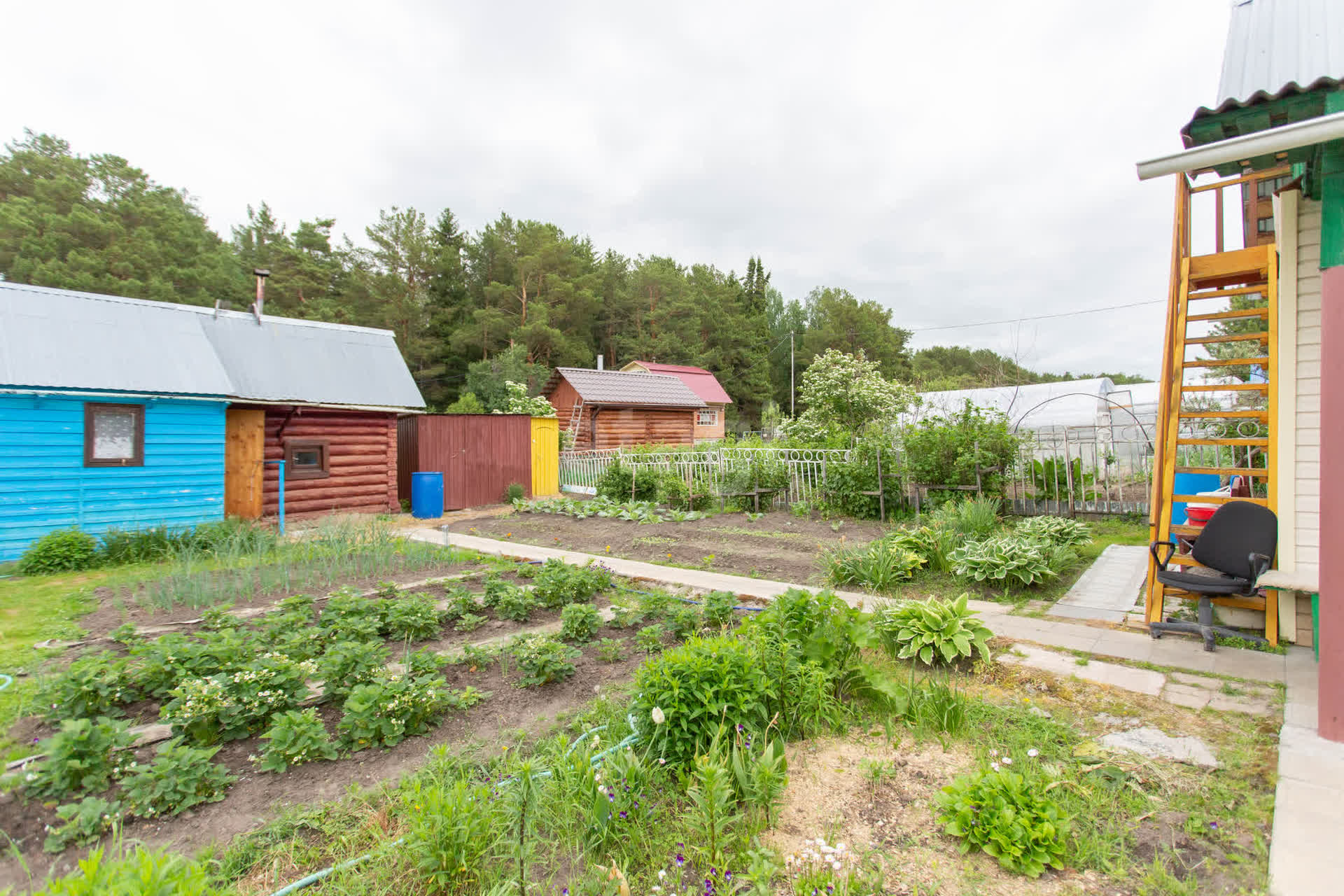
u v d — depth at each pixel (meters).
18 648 4.73
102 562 7.99
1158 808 2.59
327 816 2.61
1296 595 4.46
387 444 12.95
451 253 40.84
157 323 10.22
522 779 2.38
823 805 2.67
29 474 8.30
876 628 4.51
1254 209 5.82
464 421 14.29
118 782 2.75
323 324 13.16
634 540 9.48
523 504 13.38
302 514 11.64
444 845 2.18
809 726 3.32
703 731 2.92
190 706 3.13
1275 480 4.61
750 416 53.38
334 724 3.45
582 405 25.20
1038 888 2.16
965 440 9.33
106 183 35.78
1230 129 4.05
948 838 2.44
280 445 11.37
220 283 34.06
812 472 11.57
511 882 2.11
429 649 4.63
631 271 53.34
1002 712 3.47
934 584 6.36
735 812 2.61
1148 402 15.95
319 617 5.22
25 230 29.66
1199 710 3.47
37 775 2.64
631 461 15.92
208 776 2.76
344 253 39.66
